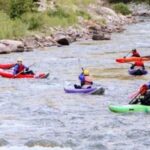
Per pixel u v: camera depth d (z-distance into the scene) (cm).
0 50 7569
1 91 4884
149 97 3997
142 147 3100
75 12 11325
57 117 3853
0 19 8881
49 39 8725
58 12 10669
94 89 4700
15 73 5653
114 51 7969
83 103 4344
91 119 3778
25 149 3011
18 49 7812
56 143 3123
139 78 5653
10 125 3609
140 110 3931
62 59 7100
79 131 3444
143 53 7812
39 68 6322
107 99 4500
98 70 6216
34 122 3706
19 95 4691
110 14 12694
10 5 9656
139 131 3431
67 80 5484
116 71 6153
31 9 10088
